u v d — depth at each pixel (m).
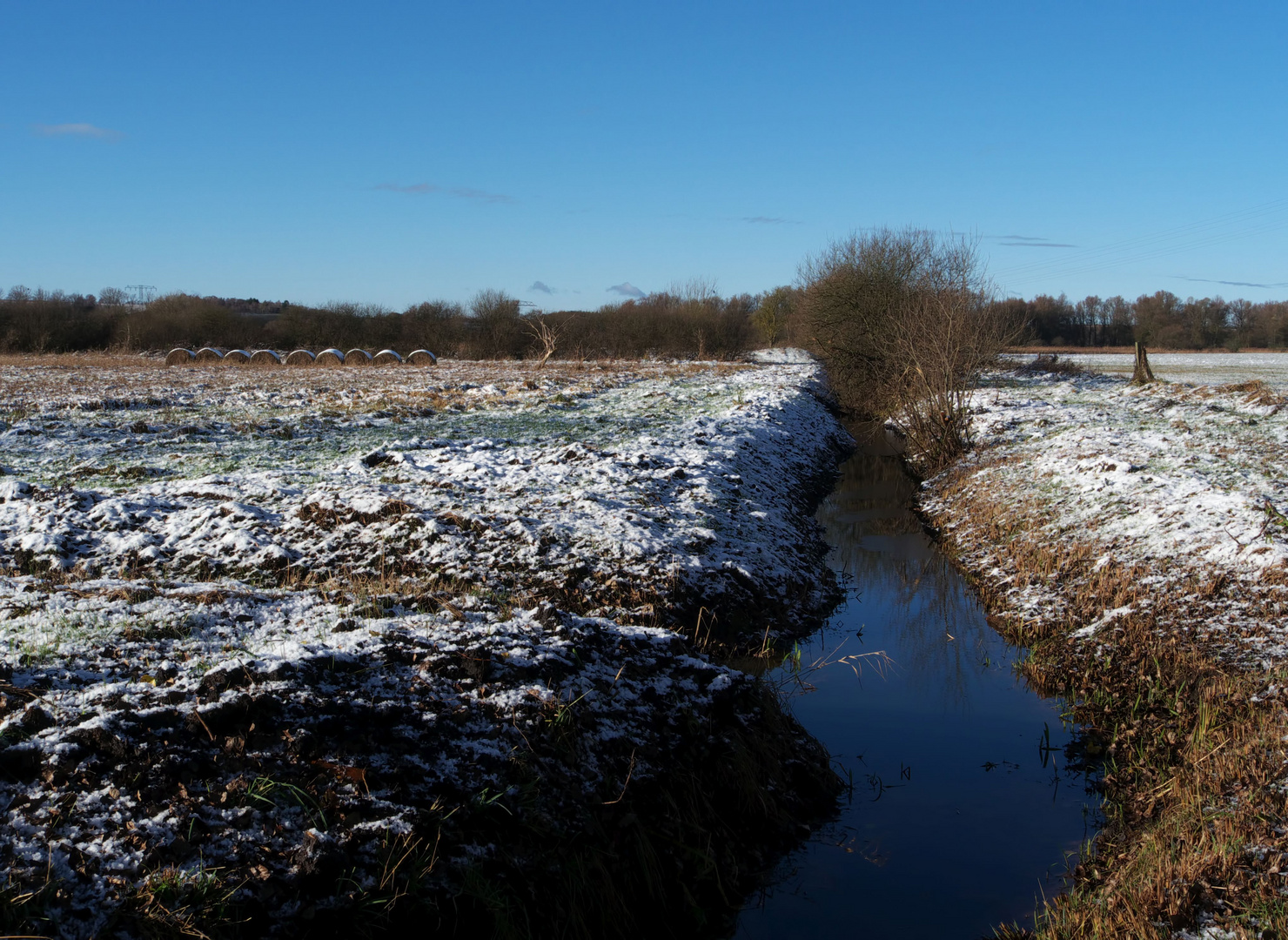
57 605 6.45
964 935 5.03
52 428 17.23
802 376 37.00
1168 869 4.83
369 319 60.91
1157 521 11.12
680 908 5.16
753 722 6.77
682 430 18.38
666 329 56.41
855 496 18.61
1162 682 7.80
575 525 10.69
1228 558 9.59
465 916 4.30
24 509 10.54
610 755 5.62
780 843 5.95
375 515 10.51
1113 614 9.30
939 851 5.89
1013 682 8.74
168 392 25.64
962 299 20.70
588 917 4.77
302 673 5.27
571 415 21.33
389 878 4.21
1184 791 5.76
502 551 9.86
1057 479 14.48
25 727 4.45
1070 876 5.55
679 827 5.51
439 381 31.42
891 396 28.47
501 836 4.76
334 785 4.58
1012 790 6.68
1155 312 103.50
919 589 11.92
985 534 13.63
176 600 6.72
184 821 4.16
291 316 60.22
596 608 8.93
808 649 9.67
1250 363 63.16
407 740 5.02
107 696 4.82
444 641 6.15
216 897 3.86
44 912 3.58
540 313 57.91
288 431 17.50
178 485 11.87
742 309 71.69
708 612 9.44
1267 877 4.53
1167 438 16.83
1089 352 85.81
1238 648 8.14
